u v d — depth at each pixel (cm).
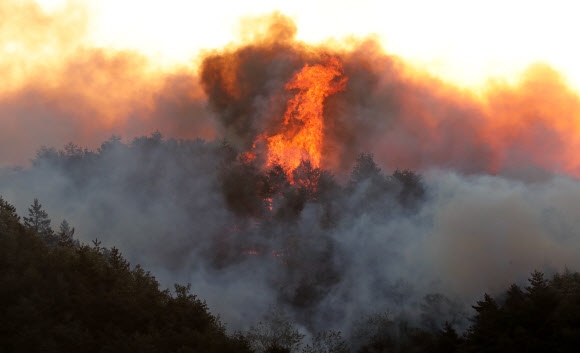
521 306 10125
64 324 9281
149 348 9069
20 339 8594
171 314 10312
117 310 9781
